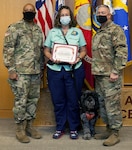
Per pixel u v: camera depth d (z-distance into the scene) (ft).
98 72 10.40
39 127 12.71
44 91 12.70
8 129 12.36
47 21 12.10
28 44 10.62
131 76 13.79
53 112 12.82
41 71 11.43
